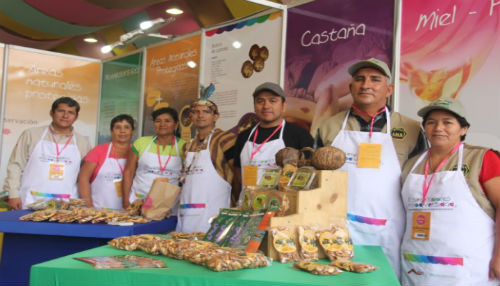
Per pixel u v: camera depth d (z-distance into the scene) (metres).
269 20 4.02
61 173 4.67
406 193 2.63
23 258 3.09
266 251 1.88
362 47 3.34
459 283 2.32
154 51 5.26
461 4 2.86
